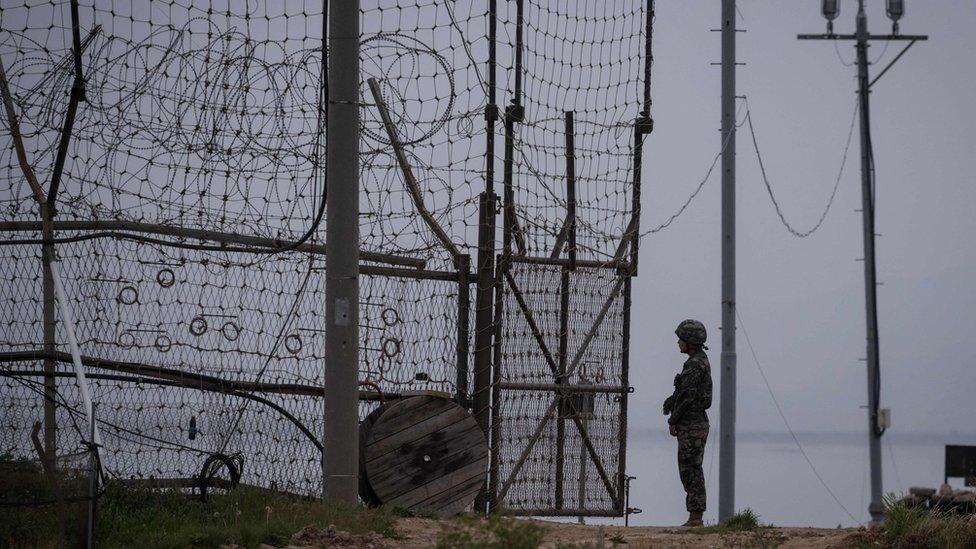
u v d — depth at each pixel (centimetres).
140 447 3925
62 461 3142
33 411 3819
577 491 4600
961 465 6569
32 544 3089
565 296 4619
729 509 6688
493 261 4509
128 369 3953
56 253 3959
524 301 4541
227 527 3300
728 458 6738
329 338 3906
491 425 4466
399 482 4156
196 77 4097
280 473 4112
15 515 3111
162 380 3981
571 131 4681
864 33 9094
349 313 3912
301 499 3859
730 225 6906
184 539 3133
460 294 4488
